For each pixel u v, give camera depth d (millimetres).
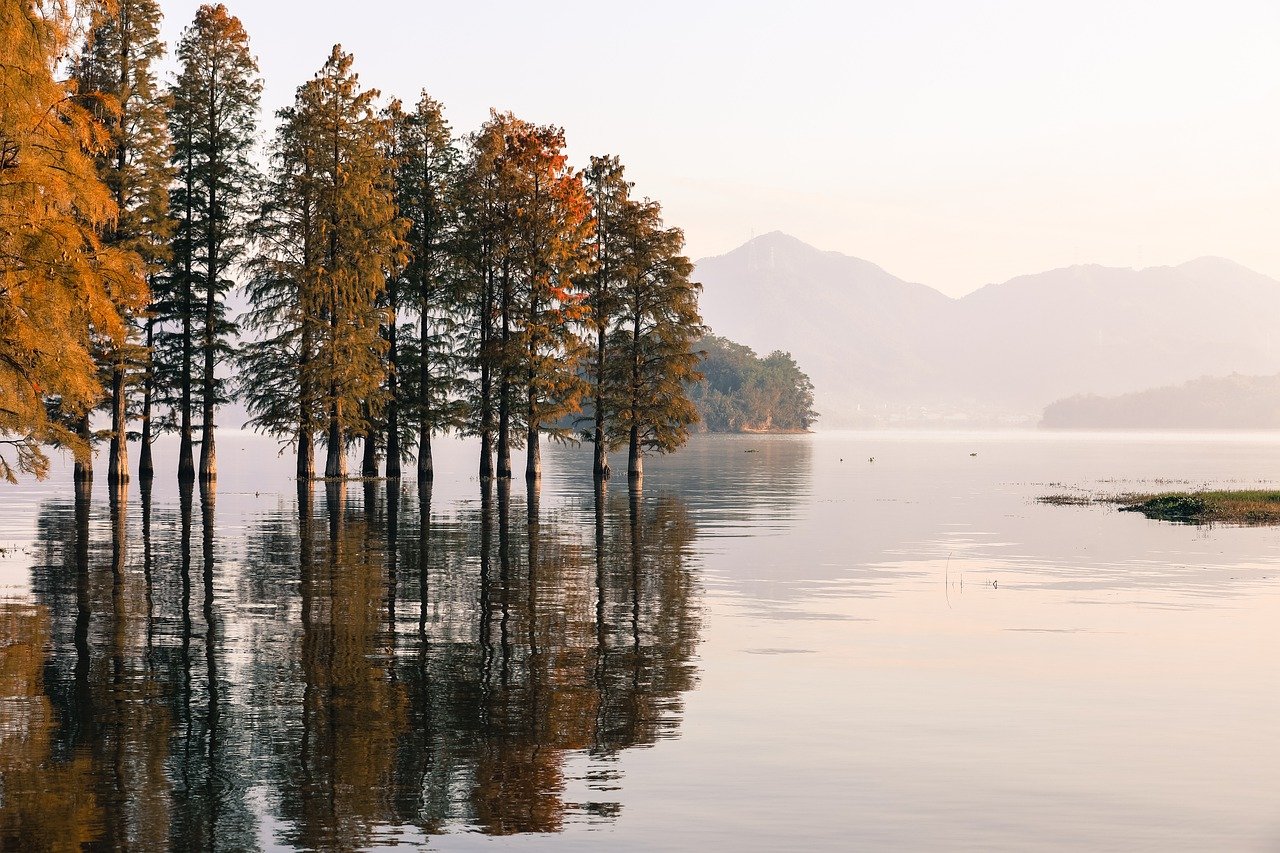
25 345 17328
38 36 17469
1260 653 17266
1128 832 9789
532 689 14594
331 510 40969
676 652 17031
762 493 57812
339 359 53750
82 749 11836
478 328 60906
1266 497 49500
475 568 25672
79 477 50844
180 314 54938
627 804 10383
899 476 80438
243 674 15188
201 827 9719
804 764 11602
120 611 19672
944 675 15641
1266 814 10234
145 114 49906
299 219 55156
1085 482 74125
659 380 61375
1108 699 14359
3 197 17000
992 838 9641
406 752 11875
